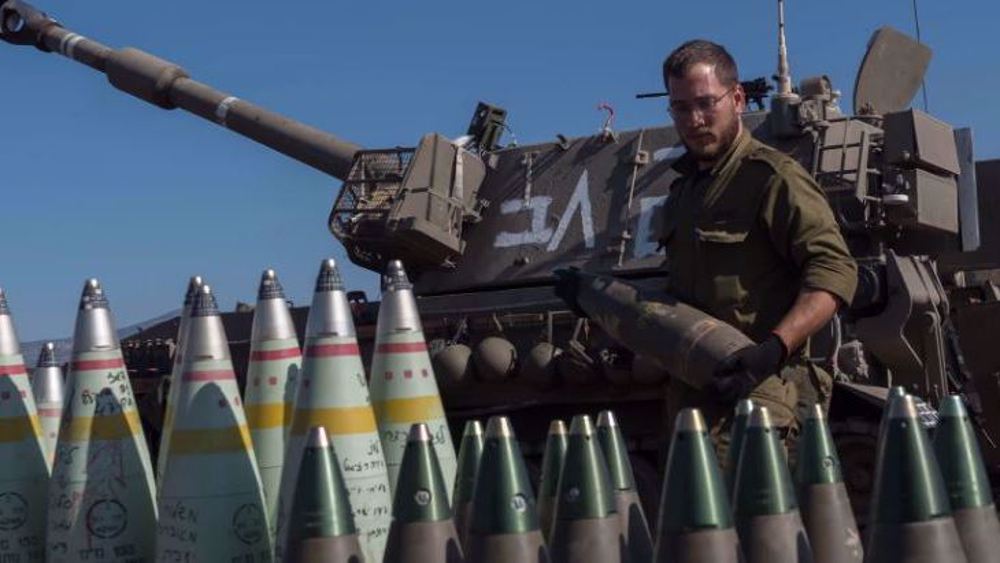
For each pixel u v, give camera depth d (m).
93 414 6.32
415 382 6.54
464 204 14.77
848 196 12.67
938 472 4.68
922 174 12.70
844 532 5.34
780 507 4.93
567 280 7.01
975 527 5.02
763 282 6.25
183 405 5.85
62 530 6.24
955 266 16.02
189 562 5.68
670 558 4.74
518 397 13.23
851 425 11.50
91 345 6.38
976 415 12.92
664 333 6.15
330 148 16.70
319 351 5.95
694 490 4.74
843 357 11.76
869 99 15.05
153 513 6.34
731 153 6.38
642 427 12.88
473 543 5.00
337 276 6.07
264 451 6.69
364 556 5.51
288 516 5.14
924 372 12.11
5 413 6.75
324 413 5.87
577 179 14.63
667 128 14.54
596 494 5.06
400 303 6.61
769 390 6.04
